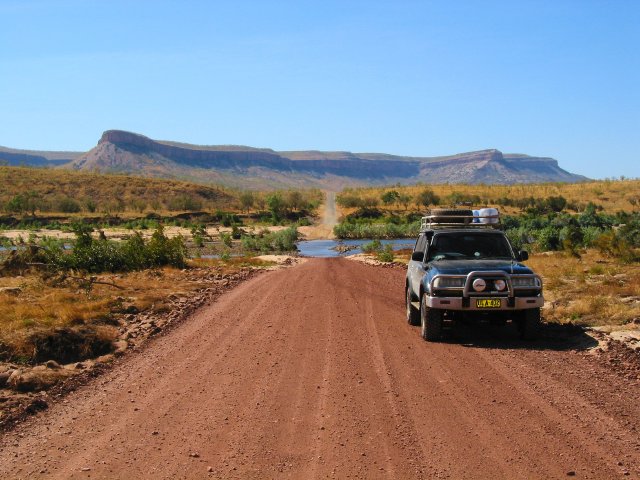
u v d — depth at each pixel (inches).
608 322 397.1
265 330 407.2
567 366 297.1
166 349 359.3
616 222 2605.8
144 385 283.4
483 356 322.7
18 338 335.0
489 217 421.4
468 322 375.2
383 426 217.6
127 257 855.1
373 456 191.2
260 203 5620.1
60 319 405.1
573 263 796.6
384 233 2829.7
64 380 293.3
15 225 3841.0
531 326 358.0
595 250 1081.4
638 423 214.7
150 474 183.6
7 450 208.4
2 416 241.4
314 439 207.2
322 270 888.3
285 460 190.5
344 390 263.1
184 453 199.0
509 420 220.5
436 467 181.5
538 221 2423.7
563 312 432.8
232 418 231.5
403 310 493.7
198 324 440.1
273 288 655.1
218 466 187.6
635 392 252.1
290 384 275.0
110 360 335.9
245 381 283.0
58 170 6688.0
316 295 586.9
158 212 4586.6
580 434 205.0
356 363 311.0
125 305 493.0
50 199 5108.3
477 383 269.7
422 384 270.1
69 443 212.5
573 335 370.6
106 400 261.9
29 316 414.0
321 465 185.6
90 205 4566.9
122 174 7012.8
